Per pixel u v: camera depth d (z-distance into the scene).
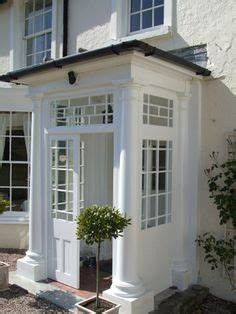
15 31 9.09
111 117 5.56
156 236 5.72
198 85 6.04
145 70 5.19
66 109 6.16
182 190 6.12
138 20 7.25
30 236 6.46
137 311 4.95
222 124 5.91
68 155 6.08
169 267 6.00
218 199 5.64
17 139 8.71
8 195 8.76
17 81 6.34
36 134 6.42
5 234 8.67
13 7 9.09
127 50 4.71
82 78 5.60
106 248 7.51
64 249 6.10
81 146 6.58
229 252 5.61
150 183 5.66
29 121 8.61
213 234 5.97
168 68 5.43
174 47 6.42
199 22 6.14
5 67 9.31
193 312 5.45
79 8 7.97
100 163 7.43
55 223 6.24
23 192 8.70
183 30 6.31
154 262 5.68
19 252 8.28
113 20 7.29
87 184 7.33
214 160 5.97
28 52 9.13
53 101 6.34
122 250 5.10
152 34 6.60
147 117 5.50
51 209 6.32
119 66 5.11
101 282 6.23
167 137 5.90
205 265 6.05
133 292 5.01
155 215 5.75
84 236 4.38
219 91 5.94
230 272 5.81
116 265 5.26
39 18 8.84
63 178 6.18
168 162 6.00
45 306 5.41
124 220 4.50
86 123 5.86
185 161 6.11
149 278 5.59
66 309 5.31
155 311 5.19
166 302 5.45
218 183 5.89
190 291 5.83
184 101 6.05
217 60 5.94
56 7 8.29
